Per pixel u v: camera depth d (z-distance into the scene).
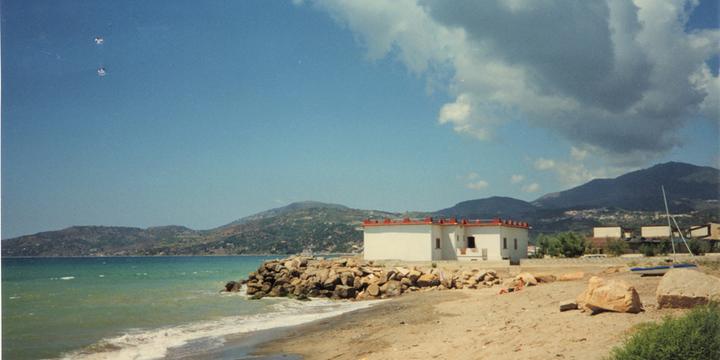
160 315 33.62
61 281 76.06
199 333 25.81
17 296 49.06
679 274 17.69
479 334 18.61
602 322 16.70
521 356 13.92
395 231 56.22
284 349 21.20
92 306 39.47
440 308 29.97
